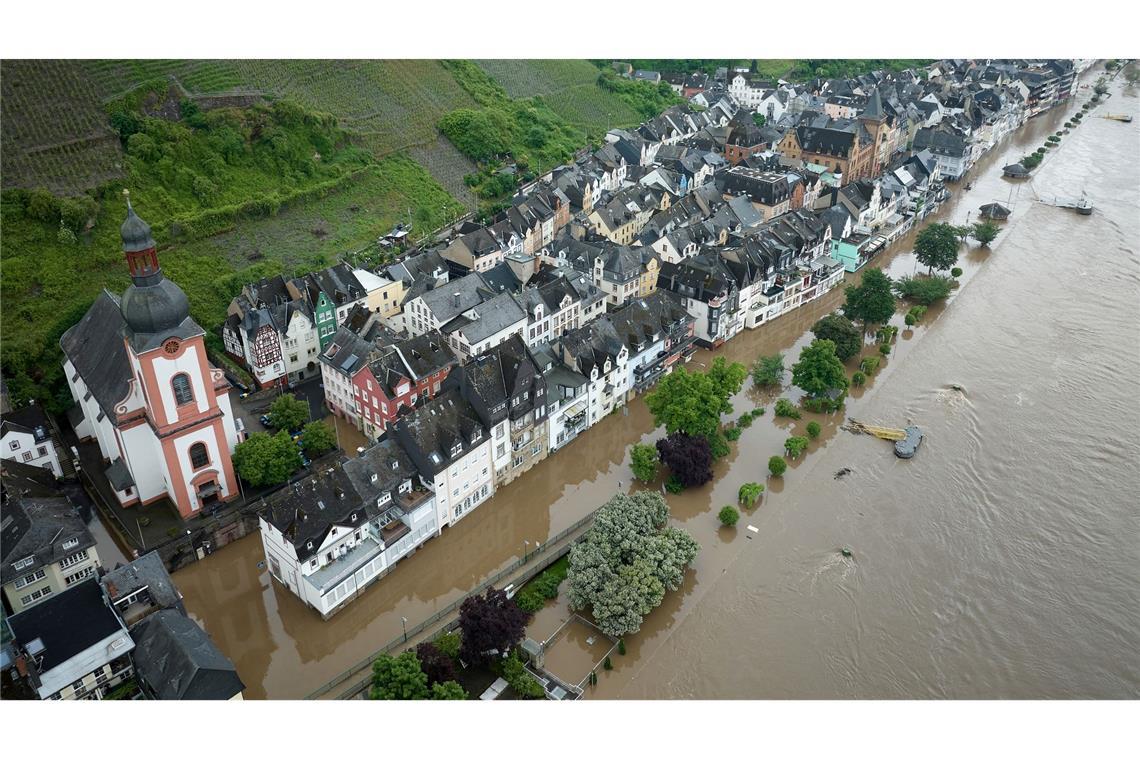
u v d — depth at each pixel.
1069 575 117.44
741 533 124.88
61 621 90.25
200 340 113.25
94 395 122.50
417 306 164.50
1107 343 178.88
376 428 141.75
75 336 136.62
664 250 195.88
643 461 133.00
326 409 153.12
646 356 159.50
